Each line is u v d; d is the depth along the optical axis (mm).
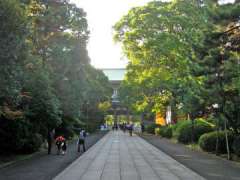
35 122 29312
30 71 27391
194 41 31938
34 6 32812
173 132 53719
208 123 42375
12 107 22969
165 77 48469
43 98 28750
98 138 58531
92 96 71562
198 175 19469
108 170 21109
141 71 53656
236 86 25328
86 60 38344
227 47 24359
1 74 16156
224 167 22984
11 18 15609
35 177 18062
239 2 23047
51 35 35125
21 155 28250
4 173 19375
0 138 26625
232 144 28984
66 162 25031
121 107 122812
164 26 47656
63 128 42031
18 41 16047
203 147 33094
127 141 50750
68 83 36750
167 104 57094
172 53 45594
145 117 94188
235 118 27328
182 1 46156
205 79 26484
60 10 34688
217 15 22734
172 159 27688
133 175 19219
